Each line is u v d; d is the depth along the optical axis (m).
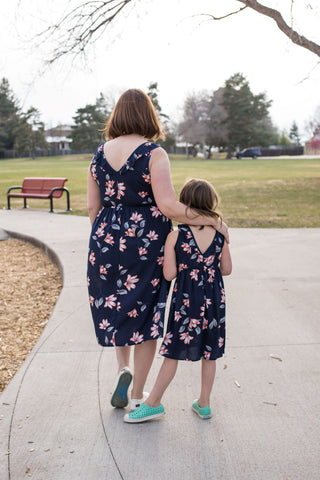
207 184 2.56
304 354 3.61
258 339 3.91
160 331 2.55
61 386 3.11
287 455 2.40
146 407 2.66
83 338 3.92
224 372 3.32
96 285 2.67
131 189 2.56
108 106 84.25
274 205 14.72
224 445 2.48
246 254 7.15
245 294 5.15
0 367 3.70
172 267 2.57
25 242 8.98
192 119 87.69
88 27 9.93
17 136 92.69
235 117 84.56
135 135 2.60
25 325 4.68
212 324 2.60
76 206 14.61
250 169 39.03
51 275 6.57
